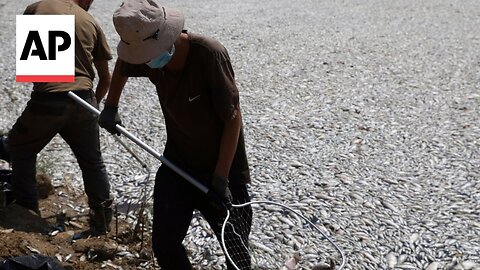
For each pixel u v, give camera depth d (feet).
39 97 14.66
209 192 11.70
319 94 28.66
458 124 25.02
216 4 50.70
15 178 15.40
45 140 15.08
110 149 21.67
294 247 15.92
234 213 12.42
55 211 16.98
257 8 49.26
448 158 21.77
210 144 11.89
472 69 32.83
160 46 10.64
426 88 29.68
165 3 50.62
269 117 25.53
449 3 51.37
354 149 22.40
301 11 48.26
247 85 29.81
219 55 11.07
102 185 15.65
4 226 14.94
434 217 17.61
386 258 15.75
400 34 40.60
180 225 12.00
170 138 12.27
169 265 12.00
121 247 15.31
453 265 15.43
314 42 38.29
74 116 14.90
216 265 15.01
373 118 25.67
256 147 22.33
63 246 15.03
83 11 15.53
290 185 19.27
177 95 11.39
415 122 25.30
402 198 18.67
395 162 21.42
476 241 16.43
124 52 10.83
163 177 12.29
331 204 18.02
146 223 16.29
